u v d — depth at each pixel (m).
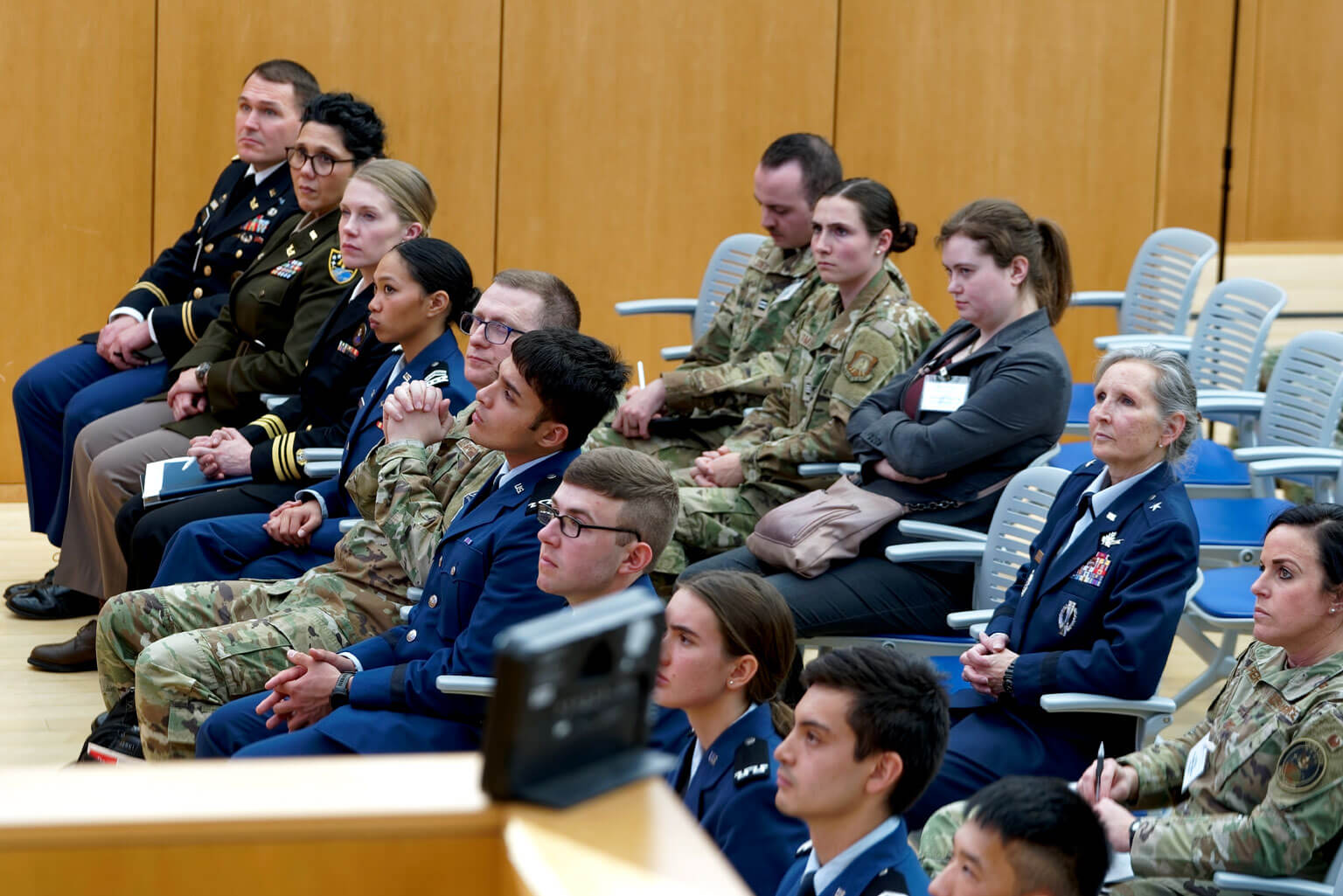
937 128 11.43
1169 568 4.63
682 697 3.64
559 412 4.77
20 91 10.05
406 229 6.66
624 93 10.99
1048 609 4.88
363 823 1.33
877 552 6.08
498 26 10.73
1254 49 11.73
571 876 1.25
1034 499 5.64
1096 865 2.85
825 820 3.21
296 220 7.49
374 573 5.54
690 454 7.61
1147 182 11.67
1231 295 8.23
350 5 10.49
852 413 6.41
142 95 10.25
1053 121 11.52
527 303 5.64
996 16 11.38
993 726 4.84
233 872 1.32
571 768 1.40
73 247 10.26
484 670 4.53
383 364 6.47
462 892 1.35
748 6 11.08
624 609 1.43
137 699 5.23
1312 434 7.07
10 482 10.36
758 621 3.63
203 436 6.98
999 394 5.86
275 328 7.25
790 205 7.51
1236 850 3.85
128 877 1.30
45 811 1.31
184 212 10.41
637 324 11.29
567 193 11.02
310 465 6.45
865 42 11.28
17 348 10.26
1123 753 4.79
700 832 1.33
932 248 11.55
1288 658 4.14
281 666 5.33
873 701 3.15
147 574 6.53
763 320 7.58
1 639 7.65
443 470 5.60
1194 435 4.79
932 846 4.32
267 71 8.15
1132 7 11.47
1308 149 11.86
